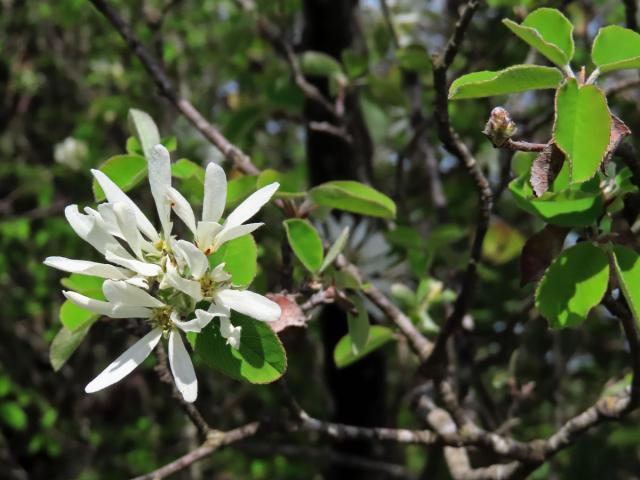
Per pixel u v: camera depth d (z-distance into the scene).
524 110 0.50
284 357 0.26
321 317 0.48
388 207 0.32
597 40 0.26
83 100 0.97
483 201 0.32
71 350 0.32
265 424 0.34
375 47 0.54
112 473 0.80
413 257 0.42
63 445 0.81
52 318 0.86
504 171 0.39
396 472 0.49
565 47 0.27
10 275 0.89
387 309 0.37
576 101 0.25
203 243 0.26
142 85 0.78
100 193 0.31
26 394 0.77
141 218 0.26
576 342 0.52
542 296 0.28
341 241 0.31
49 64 0.95
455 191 0.63
